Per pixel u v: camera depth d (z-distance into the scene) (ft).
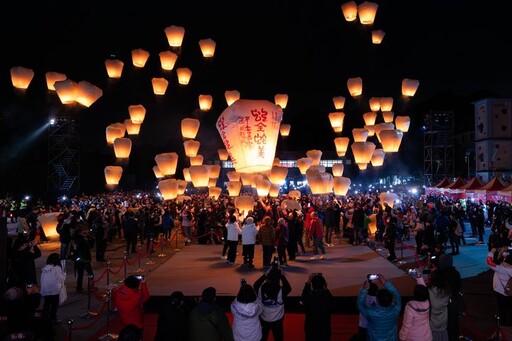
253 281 36.83
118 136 58.13
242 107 44.09
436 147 144.15
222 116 45.06
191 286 34.96
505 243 37.52
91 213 58.80
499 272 25.95
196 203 86.53
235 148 44.68
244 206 63.16
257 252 53.42
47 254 54.13
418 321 18.62
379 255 49.24
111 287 33.35
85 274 42.65
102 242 49.47
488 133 130.21
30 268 28.84
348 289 32.96
